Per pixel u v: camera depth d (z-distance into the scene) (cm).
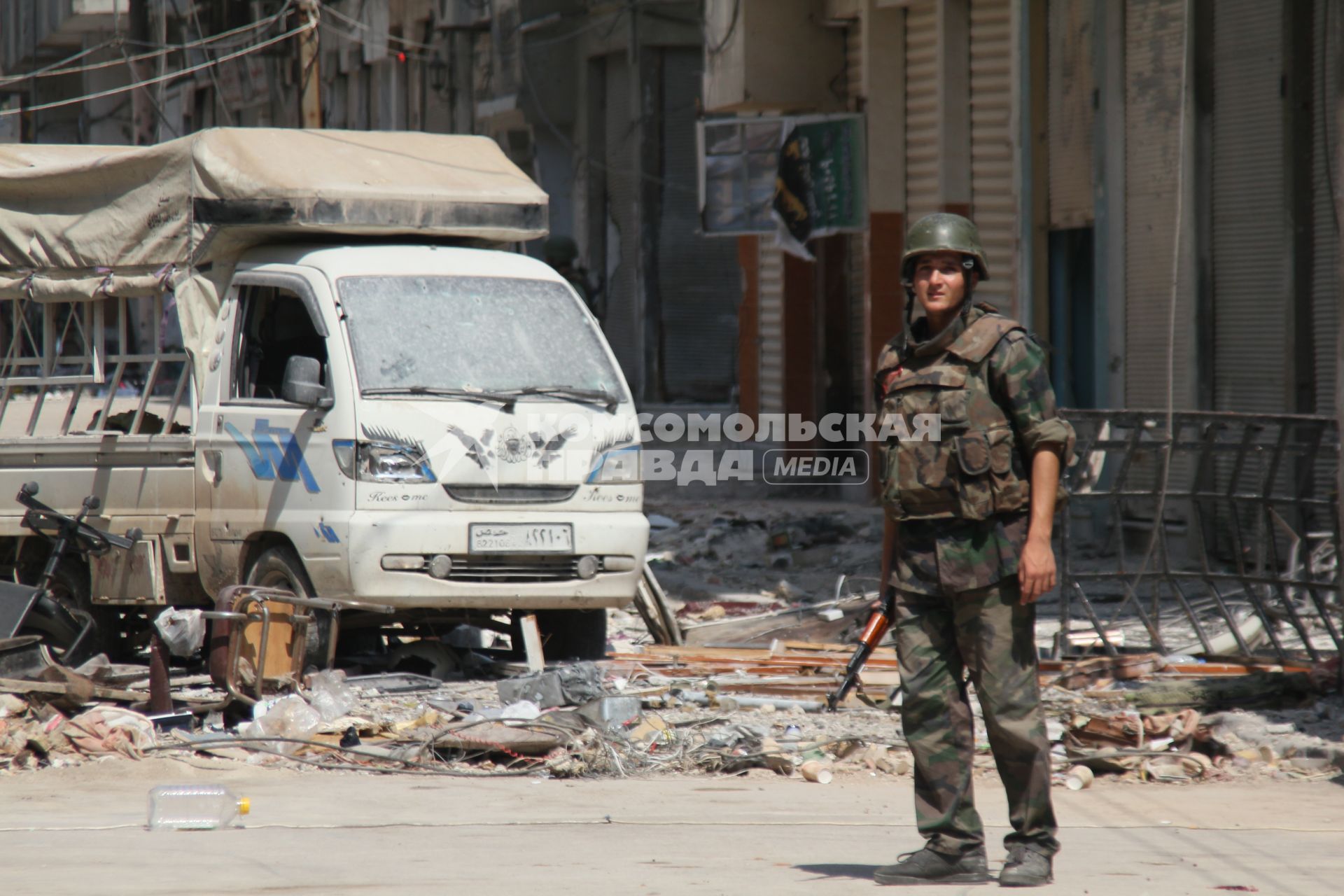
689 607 4831
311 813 2445
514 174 3991
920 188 6544
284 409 3569
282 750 2947
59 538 3628
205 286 3788
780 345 7625
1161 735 2967
